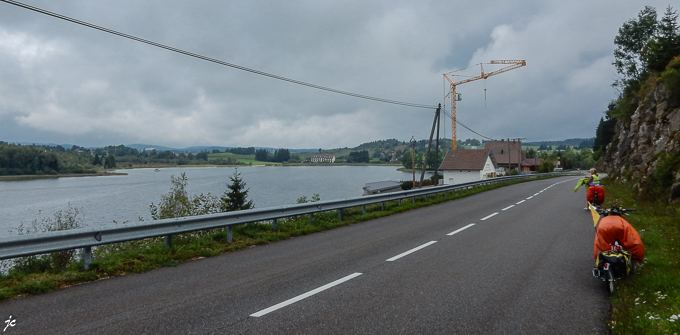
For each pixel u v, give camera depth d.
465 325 4.23
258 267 7.01
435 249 8.41
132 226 7.34
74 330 4.12
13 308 4.87
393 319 4.40
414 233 10.65
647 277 5.68
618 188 25.55
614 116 43.03
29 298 5.30
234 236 9.73
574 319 4.41
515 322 4.32
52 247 6.24
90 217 31.09
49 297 5.34
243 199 24.70
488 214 14.86
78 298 5.27
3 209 37.34
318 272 6.56
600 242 5.86
